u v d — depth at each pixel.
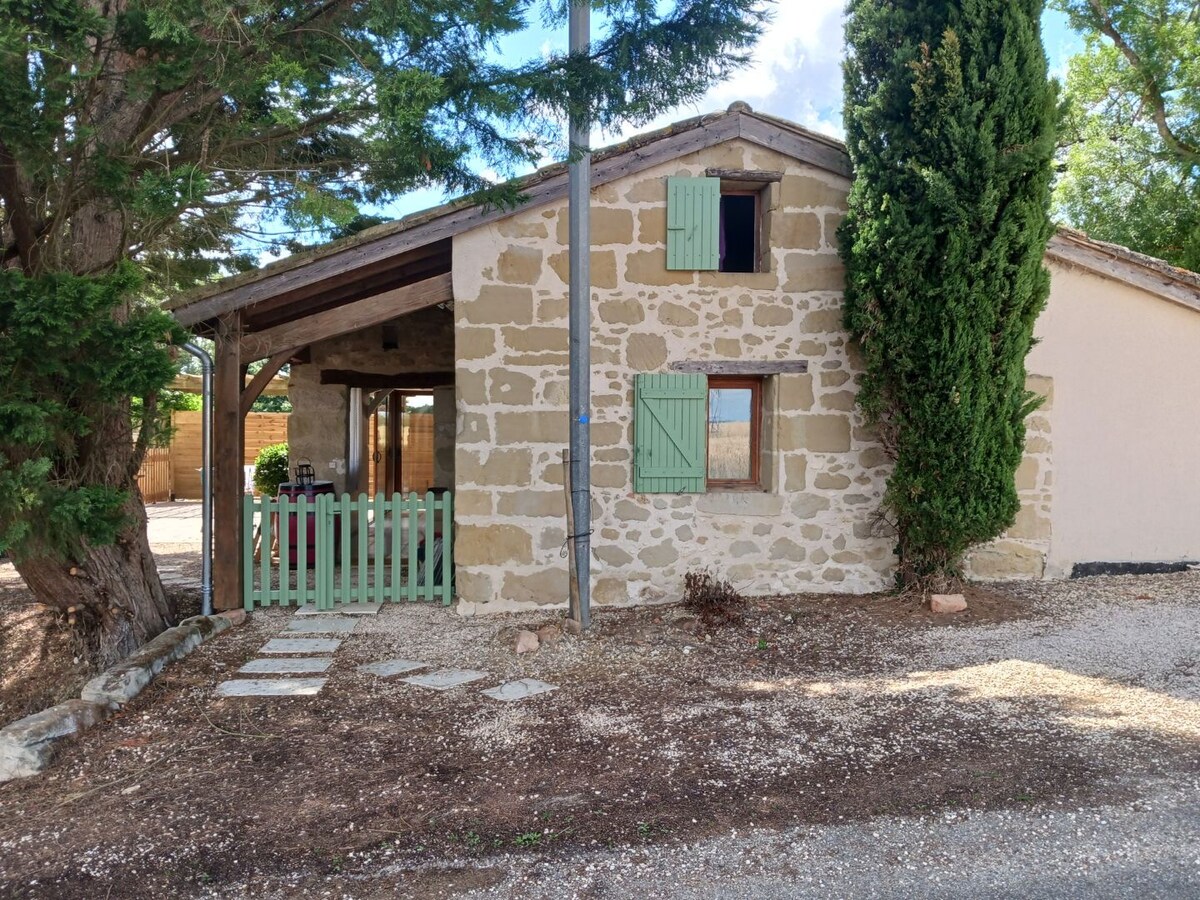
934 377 6.50
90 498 4.61
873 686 4.99
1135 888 2.86
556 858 3.10
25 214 4.70
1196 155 13.34
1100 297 7.63
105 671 5.18
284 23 4.66
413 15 4.35
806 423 7.15
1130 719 4.30
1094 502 7.69
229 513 6.78
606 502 6.98
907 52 6.35
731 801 3.52
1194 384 7.75
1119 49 13.94
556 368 6.92
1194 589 7.07
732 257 8.27
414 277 7.63
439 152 4.74
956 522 6.59
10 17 3.81
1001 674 5.11
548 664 5.54
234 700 4.86
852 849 3.13
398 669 5.43
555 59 5.04
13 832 3.36
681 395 6.99
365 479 11.48
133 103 4.90
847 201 7.08
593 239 6.89
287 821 3.41
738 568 7.10
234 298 6.55
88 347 4.54
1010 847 3.12
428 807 3.51
